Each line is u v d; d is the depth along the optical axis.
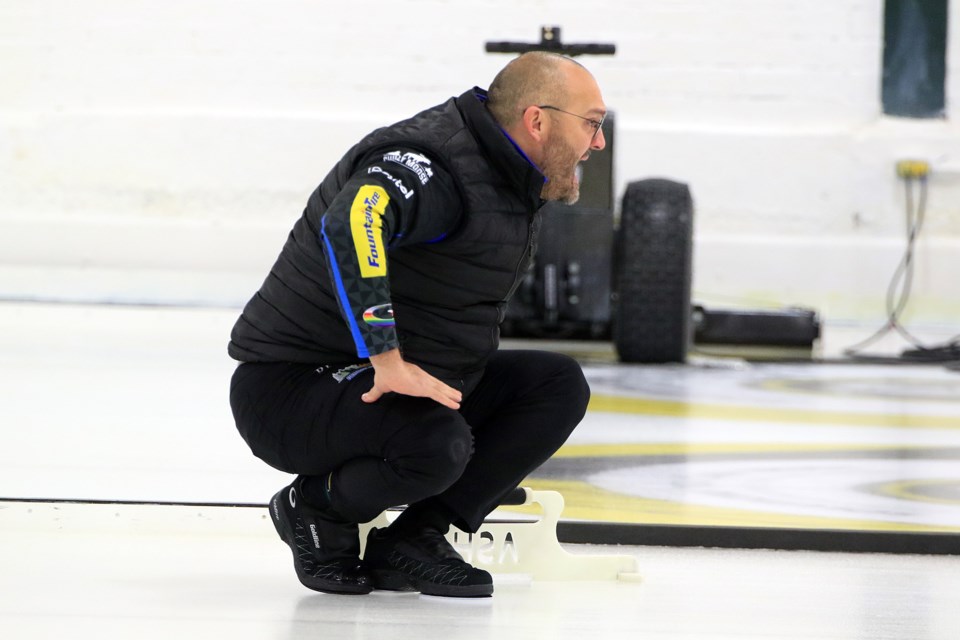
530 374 7.45
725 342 22.19
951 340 26.23
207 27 28.73
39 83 28.77
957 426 15.03
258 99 28.88
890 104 28.70
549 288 19.88
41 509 8.84
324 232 6.22
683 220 19.56
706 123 28.77
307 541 7.21
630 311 19.64
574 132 6.88
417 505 7.37
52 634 6.05
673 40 28.66
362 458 6.90
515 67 6.92
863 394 17.91
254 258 28.72
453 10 28.78
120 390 15.82
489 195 6.67
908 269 28.48
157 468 10.97
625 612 6.90
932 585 7.91
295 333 7.08
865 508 10.10
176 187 28.75
